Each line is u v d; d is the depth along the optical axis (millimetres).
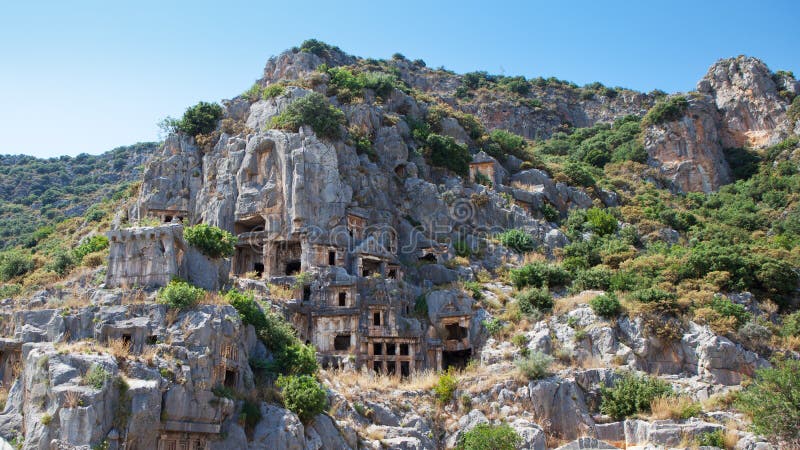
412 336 69875
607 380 61094
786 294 76625
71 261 82812
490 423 57531
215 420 44188
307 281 73500
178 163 91375
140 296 51594
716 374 61938
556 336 67938
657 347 65000
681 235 105562
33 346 43812
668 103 153375
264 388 49781
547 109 192750
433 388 62281
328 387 57375
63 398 38844
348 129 93312
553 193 106875
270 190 81000
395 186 93500
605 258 84438
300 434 46219
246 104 100938
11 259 87312
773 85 164375
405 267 82875
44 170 196750
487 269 85000
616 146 155875
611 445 54812
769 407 50688
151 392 41469
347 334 69312
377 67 170125
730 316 66812
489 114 184000
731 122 161500
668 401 57844
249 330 53969
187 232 58688
